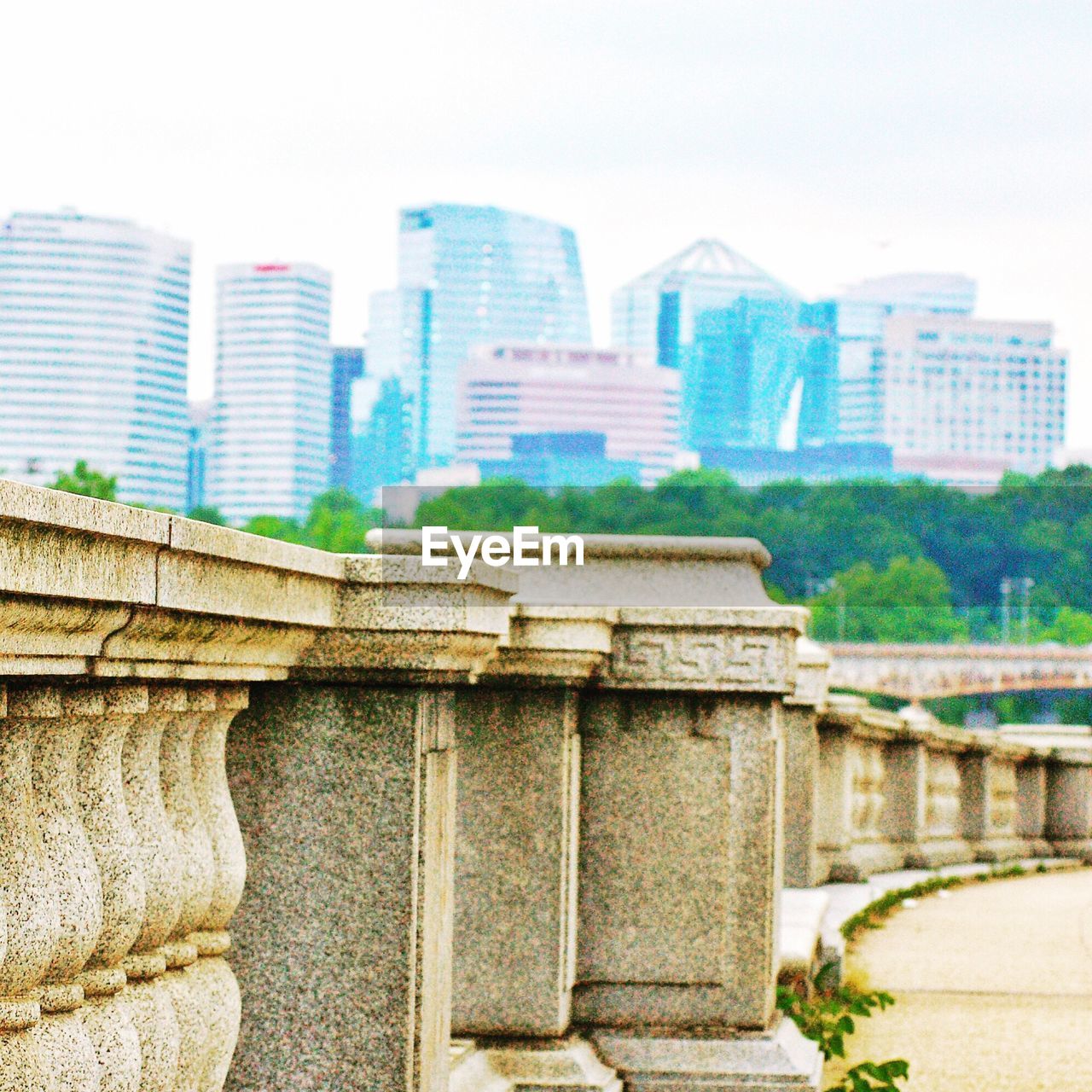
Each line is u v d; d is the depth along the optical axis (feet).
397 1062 29.66
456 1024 40.91
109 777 21.33
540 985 40.86
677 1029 43.39
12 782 19.29
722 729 43.83
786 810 76.43
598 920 43.73
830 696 89.25
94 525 18.45
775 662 43.27
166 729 24.25
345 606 28.91
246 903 29.96
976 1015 58.85
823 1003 51.16
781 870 47.88
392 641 29.04
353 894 29.89
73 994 19.74
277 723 30.07
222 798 25.75
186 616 21.76
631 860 43.83
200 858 24.04
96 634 19.72
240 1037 29.81
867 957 71.36
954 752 112.78
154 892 22.31
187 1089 23.44
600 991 43.60
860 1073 46.26
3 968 18.57
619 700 44.04
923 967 68.95
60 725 20.11
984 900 92.89
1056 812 123.44
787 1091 42.32
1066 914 86.69
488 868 41.06
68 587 18.28
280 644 26.71
